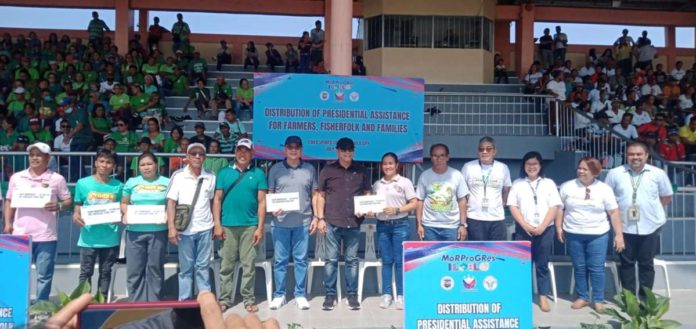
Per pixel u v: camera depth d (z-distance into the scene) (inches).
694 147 581.9
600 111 580.7
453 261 215.6
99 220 275.4
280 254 296.4
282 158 355.9
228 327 92.2
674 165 382.3
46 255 276.7
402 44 697.6
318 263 330.3
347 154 292.4
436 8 696.4
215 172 350.9
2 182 354.9
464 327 214.8
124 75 625.0
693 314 294.2
